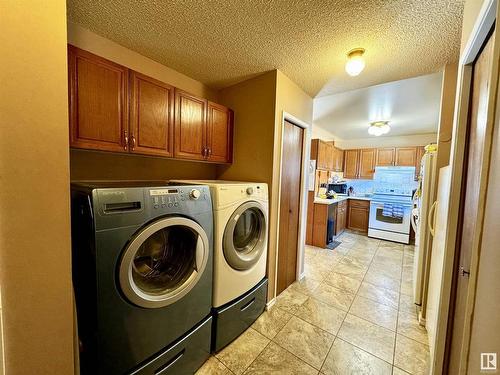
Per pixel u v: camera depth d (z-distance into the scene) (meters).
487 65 0.90
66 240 0.71
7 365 0.61
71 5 1.21
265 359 1.50
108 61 1.30
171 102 1.64
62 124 0.68
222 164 2.34
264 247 1.93
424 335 1.74
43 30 0.63
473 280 0.63
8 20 0.57
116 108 1.34
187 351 1.31
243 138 2.16
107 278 0.94
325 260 3.31
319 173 4.69
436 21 1.27
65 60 0.68
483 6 0.78
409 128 4.20
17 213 0.61
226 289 1.56
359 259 3.36
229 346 1.61
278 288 2.30
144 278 1.24
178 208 1.21
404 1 1.13
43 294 0.67
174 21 1.34
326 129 4.49
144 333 1.09
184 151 1.75
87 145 1.23
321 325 1.85
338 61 1.76
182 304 1.27
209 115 1.95
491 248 0.55
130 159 1.76
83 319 1.00
